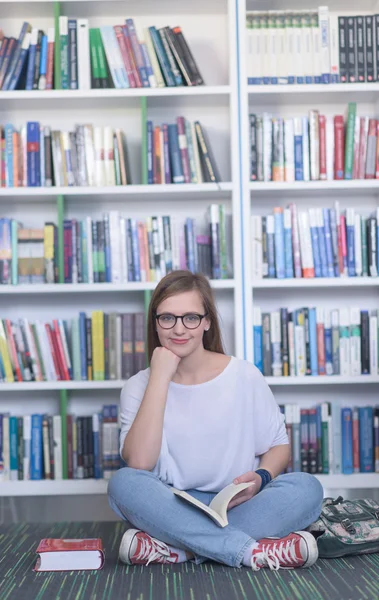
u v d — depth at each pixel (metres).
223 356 2.18
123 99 3.14
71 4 3.19
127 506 1.96
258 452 2.17
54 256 3.09
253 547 1.86
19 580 1.85
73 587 1.76
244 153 3.07
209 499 2.08
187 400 2.10
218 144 3.33
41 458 3.07
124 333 3.09
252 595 1.65
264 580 1.78
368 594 1.65
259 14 3.10
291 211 3.11
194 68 3.11
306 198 3.35
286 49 3.11
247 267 3.05
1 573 1.93
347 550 2.03
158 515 1.92
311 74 3.10
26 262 3.10
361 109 3.32
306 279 3.05
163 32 3.12
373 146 3.11
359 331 3.10
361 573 1.85
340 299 3.34
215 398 2.10
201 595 1.66
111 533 2.58
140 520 1.95
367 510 2.16
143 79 3.09
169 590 1.71
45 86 3.10
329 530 2.04
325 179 3.11
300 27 3.11
